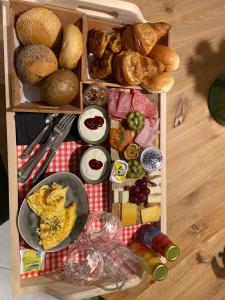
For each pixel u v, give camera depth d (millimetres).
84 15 892
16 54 878
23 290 936
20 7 849
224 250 1343
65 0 885
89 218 1020
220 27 1311
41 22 844
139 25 930
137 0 1163
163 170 1096
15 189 904
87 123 978
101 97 980
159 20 1211
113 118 1001
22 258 968
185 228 1308
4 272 1197
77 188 978
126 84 979
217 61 1316
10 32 837
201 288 1330
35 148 958
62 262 1027
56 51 916
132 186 1025
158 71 969
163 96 1070
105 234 1016
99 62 974
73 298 934
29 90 921
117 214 1023
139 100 1019
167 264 1270
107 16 983
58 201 943
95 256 1001
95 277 998
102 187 1058
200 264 1326
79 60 891
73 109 894
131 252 1021
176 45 1246
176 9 1231
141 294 1217
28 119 934
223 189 1371
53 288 955
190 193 1312
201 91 1300
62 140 954
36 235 945
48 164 947
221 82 1273
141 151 1032
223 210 1370
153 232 1070
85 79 905
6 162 1026
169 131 1261
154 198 1062
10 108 875
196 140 1308
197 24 1271
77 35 857
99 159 1007
